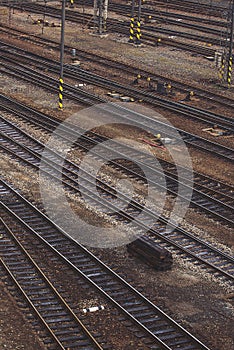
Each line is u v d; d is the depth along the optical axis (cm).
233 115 4734
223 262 2827
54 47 6481
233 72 5862
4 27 7325
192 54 6450
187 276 2711
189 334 2305
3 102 4816
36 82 5297
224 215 3250
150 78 5531
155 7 8600
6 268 2662
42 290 2570
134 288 2589
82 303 2491
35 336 2289
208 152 4003
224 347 2295
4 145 3994
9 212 3144
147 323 2389
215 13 8125
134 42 6800
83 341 2273
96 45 6656
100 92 5122
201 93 5225
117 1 9006
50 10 8319
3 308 2433
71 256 2819
